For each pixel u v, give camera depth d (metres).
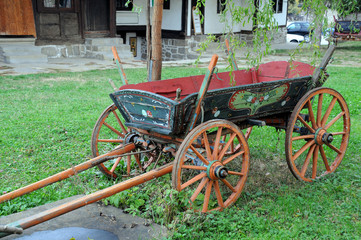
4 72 13.66
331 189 4.73
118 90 4.33
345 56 20.88
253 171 5.40
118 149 4.57
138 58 23.30
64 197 4.54
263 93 4.50
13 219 3.92
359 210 4.24
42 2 17.03
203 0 4.61
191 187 4.76
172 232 3.68
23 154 5.91
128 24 21.05
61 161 5.66
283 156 5.98
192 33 21.62
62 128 7.16
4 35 16.30
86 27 18.72
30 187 3.90
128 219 3.98
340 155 5.39
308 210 4.25
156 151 4.78
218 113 4.27
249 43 23.80
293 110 4.74
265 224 3.96
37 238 3.64
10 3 16.14
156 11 5.46
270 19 4.54
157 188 4.38
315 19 4.76
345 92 10.58
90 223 3.91
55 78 12.70
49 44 17.64
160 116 4.02
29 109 8.62
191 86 5.36
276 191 4.79
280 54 20.83
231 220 4.04
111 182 5.02
